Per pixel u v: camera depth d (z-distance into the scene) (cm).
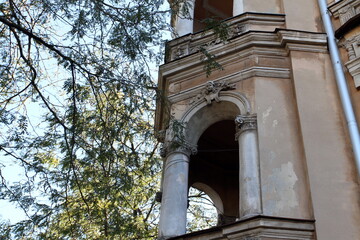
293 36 1141
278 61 1138
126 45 887
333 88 1052
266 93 1071
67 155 892
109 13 897
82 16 879
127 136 898
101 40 888
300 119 995
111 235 1052
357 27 1118
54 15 884
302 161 955
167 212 996
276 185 927
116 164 914
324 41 1137
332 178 905
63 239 1084
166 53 970
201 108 1132
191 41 1291
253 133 1016
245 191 933
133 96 891
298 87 1050
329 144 956
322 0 1220
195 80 1199
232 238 859
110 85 885
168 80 1239
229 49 1182
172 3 1073
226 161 1409
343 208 864
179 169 1059
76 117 894
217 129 1326
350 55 1087
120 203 1167
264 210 895
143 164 941
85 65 879
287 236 833
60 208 976
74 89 888
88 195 1071
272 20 1240
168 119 995
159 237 970
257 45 1161
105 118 903
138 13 900
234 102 1087
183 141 981
